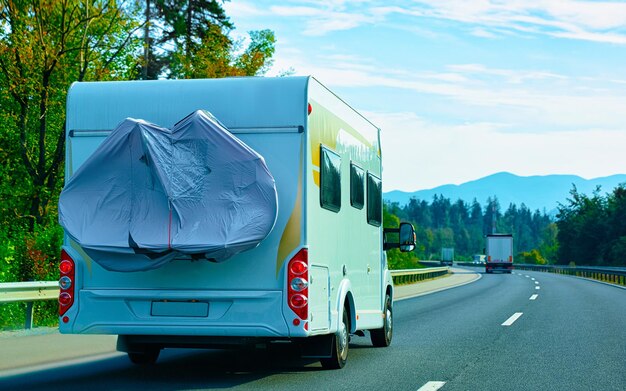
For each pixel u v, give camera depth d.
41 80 27.84
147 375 9.41
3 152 28.89
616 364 10.38
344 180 9.95
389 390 8.29
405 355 11.44
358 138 10.78
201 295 8.45
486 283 42.56
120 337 9.13
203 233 8.22
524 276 59.03
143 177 8.42
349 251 10.16
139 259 8.32
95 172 8.50
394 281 39.53
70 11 27.69
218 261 8.32
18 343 12.16
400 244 12.83
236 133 8.60
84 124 8.91
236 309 8.42
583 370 9.82
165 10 44.31
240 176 8.35
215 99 8.69
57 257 16.66
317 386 8.54
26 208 28.39
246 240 8.18
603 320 17.42
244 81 8.69
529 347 12.38
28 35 26.92
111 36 28.88
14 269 15.70
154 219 8.32
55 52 27.09
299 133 8.50
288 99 8.55
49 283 14.02
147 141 8.38
